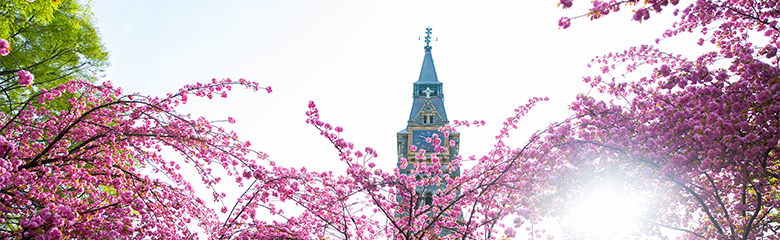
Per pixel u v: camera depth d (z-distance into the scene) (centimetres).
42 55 1463
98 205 1048
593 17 793
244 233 1300
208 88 1132
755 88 959
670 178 1054
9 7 1251
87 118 1155
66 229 867
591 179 1045
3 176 825
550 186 1110
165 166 1238
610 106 1118
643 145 1029
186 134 1127
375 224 1617
